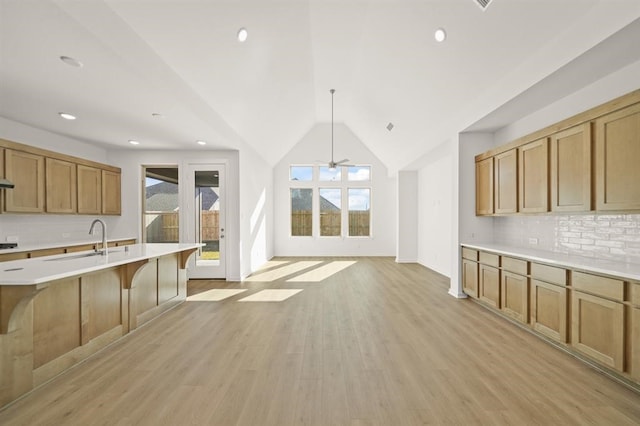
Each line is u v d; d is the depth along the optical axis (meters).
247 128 5.77
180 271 4.45
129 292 3.29
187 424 1.82
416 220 8.34
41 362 2.26
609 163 2.44
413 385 2.23
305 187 9.51
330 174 9.52
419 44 3.64
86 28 2.27
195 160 5.87
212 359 2.66
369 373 2.41
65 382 2.29
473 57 3.31
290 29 3.72
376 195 9.45
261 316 3.82
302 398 2.08
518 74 3.09
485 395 2.10
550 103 3.36
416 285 5.53
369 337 3.13
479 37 3.04
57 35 2.19
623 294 2.17
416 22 3.38
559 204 2.97
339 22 3.88
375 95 5.61
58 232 4.87
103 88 3.07
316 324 3.53
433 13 3.15
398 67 4.31
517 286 3.36
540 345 2.92
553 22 2.51
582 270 2.52
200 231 5.95
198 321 3.65
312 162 9.44
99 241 4.86
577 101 3.04
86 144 5.38
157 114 3.86
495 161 4.04
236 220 5.88
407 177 8.36
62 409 1.96
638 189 2.22
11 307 1.96
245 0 2.95
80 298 2.62
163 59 3.16
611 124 2.42
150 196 7.24
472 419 1.86
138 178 5.87
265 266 7.58
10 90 3.12
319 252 9.50
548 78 2.77
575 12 2.34
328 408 1.97
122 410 1.96
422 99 4.66
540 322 3.02
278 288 5.29
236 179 5.88
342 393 2.14
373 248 9.48
